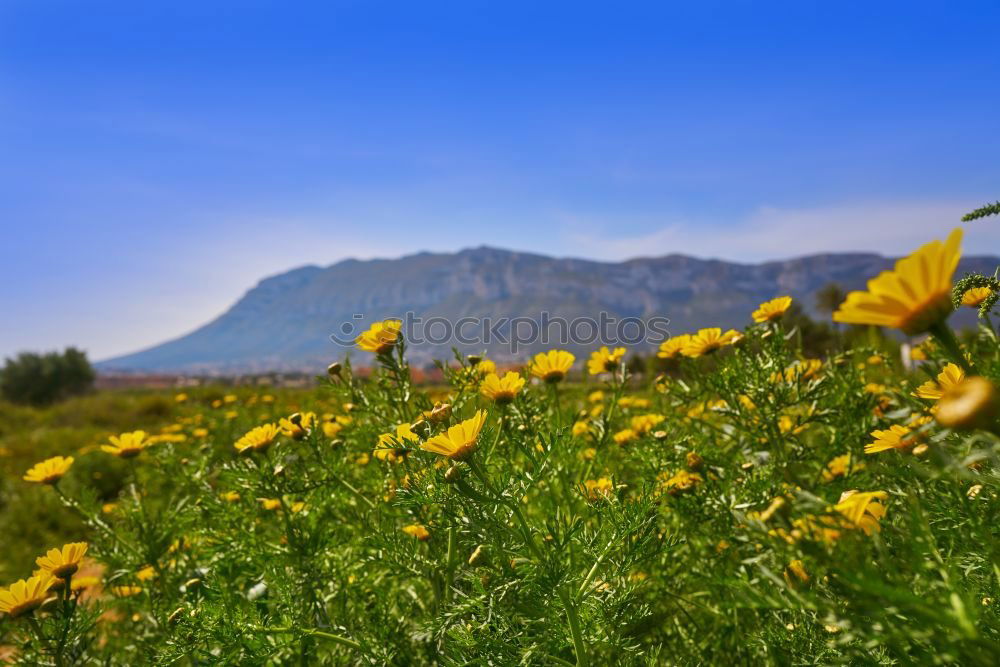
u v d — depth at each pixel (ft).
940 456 3.33
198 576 9.08
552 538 5.64
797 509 3.46
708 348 9.20
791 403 8.32
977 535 3.75
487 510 5.32
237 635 6.28
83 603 7.50
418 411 8.18
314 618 6.93
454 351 8.60
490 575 6.08
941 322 3.04
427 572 6.87
